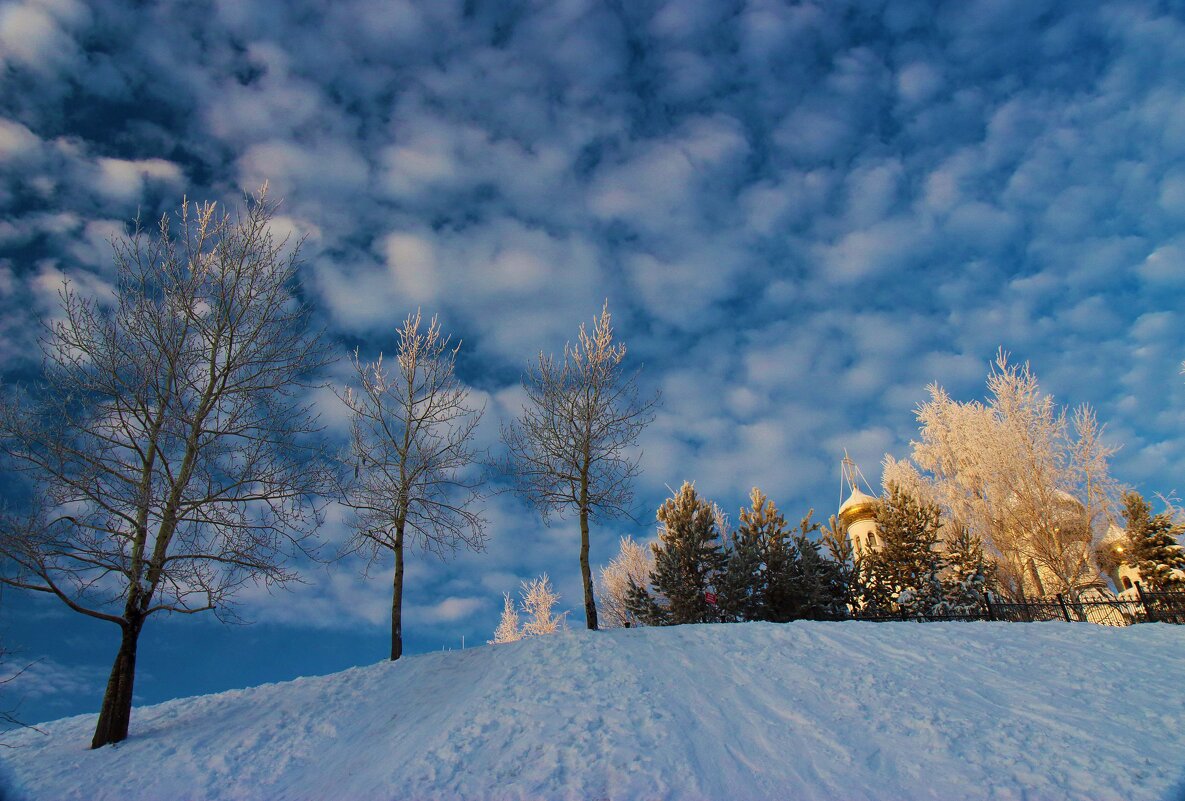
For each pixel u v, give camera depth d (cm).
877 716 1050
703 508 3000
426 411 2116
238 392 1533
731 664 1327
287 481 1477
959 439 3678
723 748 988
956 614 2280
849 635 1455
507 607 4041
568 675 1313
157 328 1476
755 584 2616
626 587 3931
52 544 1256
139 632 1400
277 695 1542
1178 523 3067
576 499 2005
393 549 1934
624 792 878
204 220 1625
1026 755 895
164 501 1395
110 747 1291
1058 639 1370
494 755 1019
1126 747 894
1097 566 3256
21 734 1488
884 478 4050
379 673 1611
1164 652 1258
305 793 1041
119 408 1415
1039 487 3180
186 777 1133
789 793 865
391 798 938
